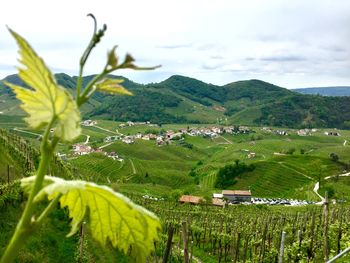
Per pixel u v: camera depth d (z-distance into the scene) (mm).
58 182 1718
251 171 161250
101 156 192250
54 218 31203
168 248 5957
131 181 169375
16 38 1378
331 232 25266
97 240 1979
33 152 55531
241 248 43281
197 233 48062
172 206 97312
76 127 1534
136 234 1972
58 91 1495
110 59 1533
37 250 27375
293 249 25516
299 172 157625
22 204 29391
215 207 107625
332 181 146625
